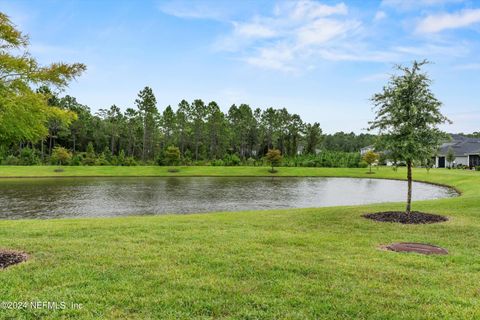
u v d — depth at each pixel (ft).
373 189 110.01
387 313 14.52
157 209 65.98
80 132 257.75
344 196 90.89
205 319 13.85
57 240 26.37
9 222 36.11
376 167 202.80
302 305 15.23
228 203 75.51
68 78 23.94
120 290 16.55
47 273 18.70
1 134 22.33
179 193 94.89
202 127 266.36
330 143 400.06
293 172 182.19
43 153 222.69
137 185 118.42
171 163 198.80
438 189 108.99
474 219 37.81
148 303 15.17
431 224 34.81
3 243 25.16
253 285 17.35
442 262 21.83
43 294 15.94
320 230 31.73
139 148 284.82
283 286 17.25
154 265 20.27
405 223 35.65
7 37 22.11
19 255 22.08
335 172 181.88
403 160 39.52
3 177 144.46
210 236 28.25
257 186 118.73
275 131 292.81
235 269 19.69
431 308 15.05
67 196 85.35
